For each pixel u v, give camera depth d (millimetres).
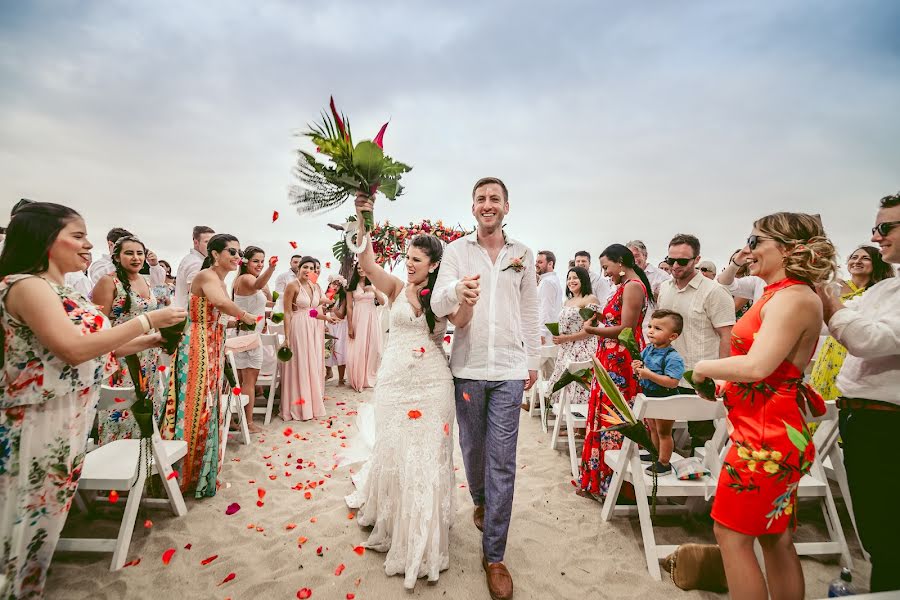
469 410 2529
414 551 2301
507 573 2281
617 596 2289
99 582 2289
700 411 2568
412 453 2418
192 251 5332
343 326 6859
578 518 3070
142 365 3137
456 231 5203
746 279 4918
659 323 2955
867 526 1925
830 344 3576
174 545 2635
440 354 2598
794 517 1730
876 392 1877
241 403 4383
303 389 5133
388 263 5102
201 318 3207
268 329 5582
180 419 3092
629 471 2988
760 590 1649
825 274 1576
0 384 1736
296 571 2414
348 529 2838
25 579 1850
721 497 1743
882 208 1998
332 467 3842
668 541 2807
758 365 1568
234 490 3379
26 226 1779
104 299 2977
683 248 3316
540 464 4090
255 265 4887
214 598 2201
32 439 1789
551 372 5656
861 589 2121
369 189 2363
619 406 2049
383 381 2566
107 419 3143
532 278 2760
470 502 3275
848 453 2006
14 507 1763
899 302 1874
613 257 3301
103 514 2951
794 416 1646
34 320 1670
